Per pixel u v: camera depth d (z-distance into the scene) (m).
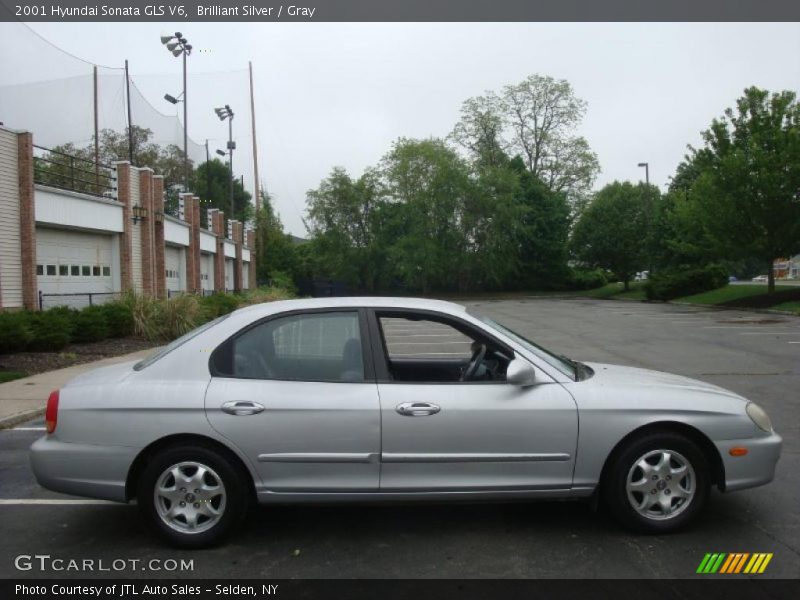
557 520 4.65
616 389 4.39
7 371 11.45
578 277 60.97
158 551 4.20
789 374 11.24
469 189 52.81
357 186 54.47
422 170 53.59
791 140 26.66
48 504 5.17
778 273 88.56
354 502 4.21
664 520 4.30
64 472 4.18
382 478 4.18
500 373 4.59
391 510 4.89
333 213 54.38
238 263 44.03
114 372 4.59
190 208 32.09
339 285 52.62
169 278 30.36
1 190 16.86
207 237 36.03
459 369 5.23
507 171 54.88
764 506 4.88
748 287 38.03
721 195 28.75
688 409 4.32
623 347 15.82
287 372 4.34
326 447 4.14
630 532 4.38
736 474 4.35
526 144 62.53
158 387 4.23
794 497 5.07
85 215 21.00
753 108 28.55
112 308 17.25
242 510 4.21
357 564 3.97
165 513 4.19
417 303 4.64
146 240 25.09
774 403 8.70
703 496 4.32
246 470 4.23
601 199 50.25
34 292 17.75
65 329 14.45
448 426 4.17
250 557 4.09
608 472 4.32
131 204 24.06
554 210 58.97
